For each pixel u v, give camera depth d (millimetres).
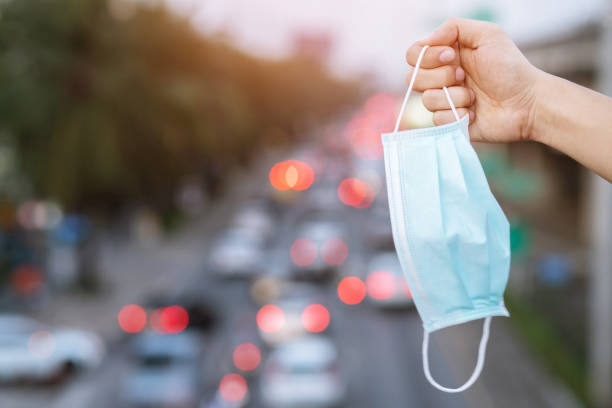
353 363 16109
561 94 1546
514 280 23047
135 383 13375
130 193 22109
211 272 27188
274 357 13578
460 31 1637
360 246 30016
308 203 44344
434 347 17188
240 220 33094
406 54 1661
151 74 23766
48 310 22172
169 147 22516
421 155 1500
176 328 17875
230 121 33812
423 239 1471
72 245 24969
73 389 15234
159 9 27656
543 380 14758
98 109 20766
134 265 28594
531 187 33031
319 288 23031
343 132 111188
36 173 20781
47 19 20391
